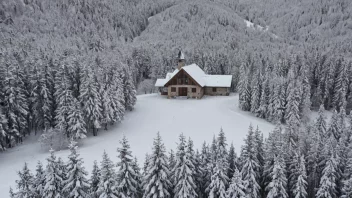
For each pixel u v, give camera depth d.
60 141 49.81
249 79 74.00
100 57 98.69
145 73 121.62
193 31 194.62
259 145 33.44
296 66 87.44
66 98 51.62
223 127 60.34
